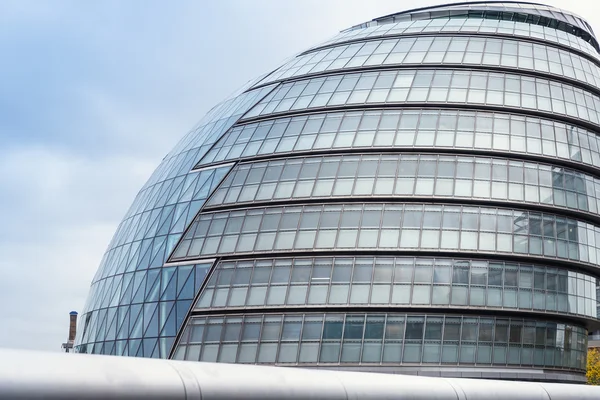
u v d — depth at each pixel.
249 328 48.41
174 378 10.95
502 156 52.47
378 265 48.53
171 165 62.00
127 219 62.78
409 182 50.94
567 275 51.34
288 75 61.09
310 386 13.45
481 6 64.38
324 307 47.66
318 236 49.78
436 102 54.28
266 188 52.81
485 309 48.12
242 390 11.93
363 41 61.47
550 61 58.53
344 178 51.62
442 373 46.78
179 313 50.75
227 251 51.12
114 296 56.78
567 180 53.16
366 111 54.72
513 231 50.19
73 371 9.62
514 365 48.34
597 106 58.03
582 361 53.16
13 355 9.16
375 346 47.03
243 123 58.66
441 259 48.81
